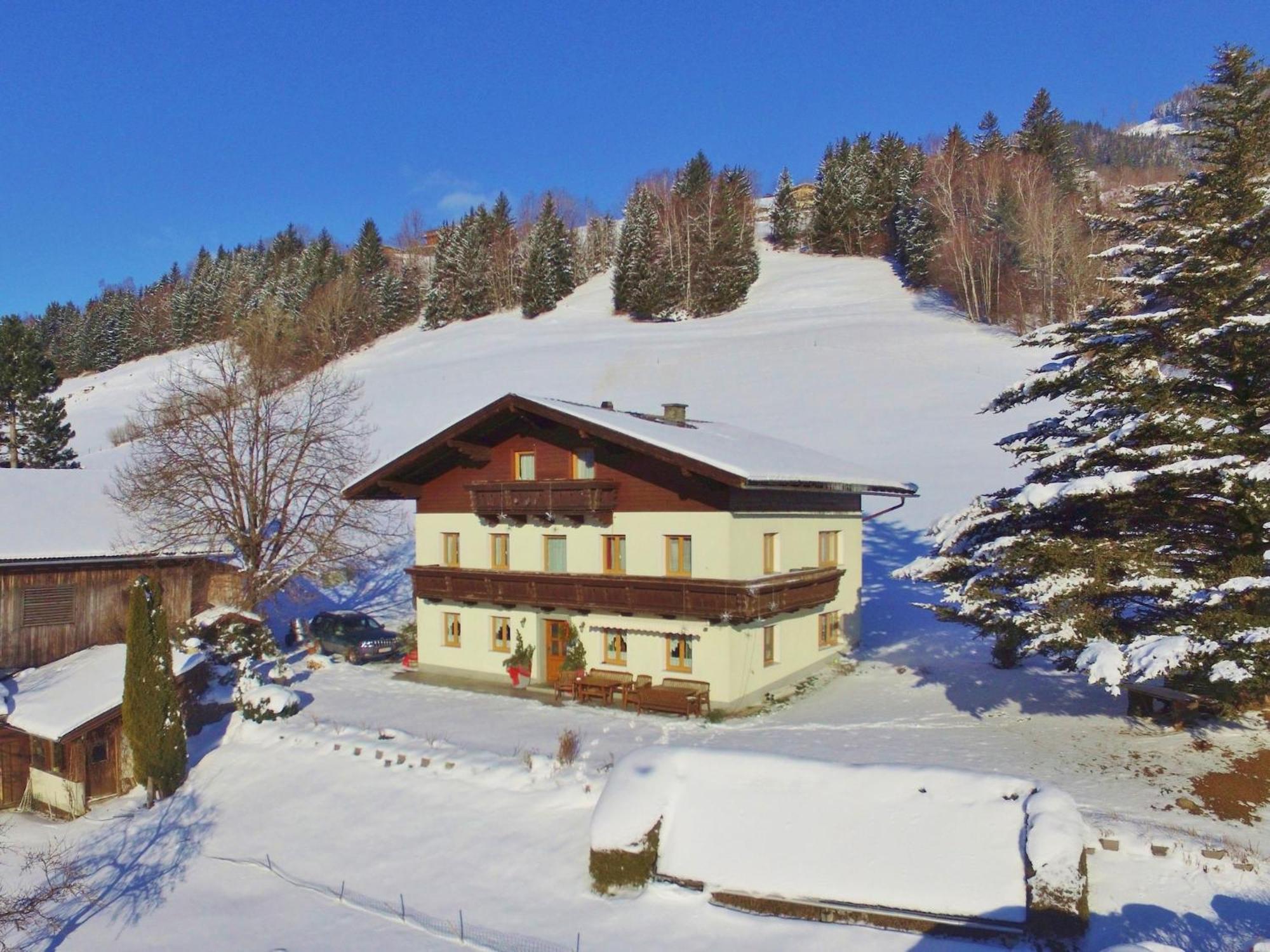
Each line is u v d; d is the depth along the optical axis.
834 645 27.53
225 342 56.16
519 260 131.38
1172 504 17.27
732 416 58.84
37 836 19.83
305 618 37.78
